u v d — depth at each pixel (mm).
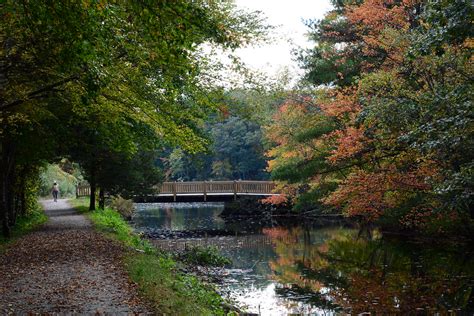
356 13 20344
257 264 17156
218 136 58656
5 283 9102
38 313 7000
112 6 4977
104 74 6355
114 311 7062
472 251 16703
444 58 13430
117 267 10500
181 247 21484
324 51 22172
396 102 14508
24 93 9523
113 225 20234
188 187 37344
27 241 15258
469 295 11359
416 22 18891
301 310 10672
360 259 17125
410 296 11484
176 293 8516
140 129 15562
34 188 25078
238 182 37844
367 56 20922
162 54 5906
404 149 16344
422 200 17438
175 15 4914
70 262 11273
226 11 9250
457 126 11422
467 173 11844
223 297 11430
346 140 18188
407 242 20000
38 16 5500
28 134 15891
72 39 5418
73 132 18312
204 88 10352
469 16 9664
